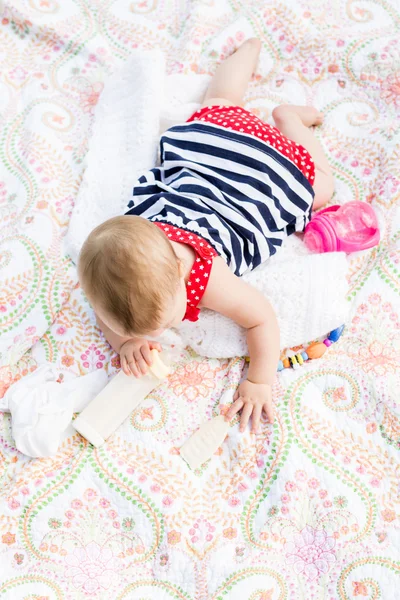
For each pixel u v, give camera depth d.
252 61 1.77
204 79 1.78
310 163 1.54
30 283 1.48
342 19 1.87
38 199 1.58
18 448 1.32
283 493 1.29
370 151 1.69
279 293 1.41
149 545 1.27
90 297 1.18
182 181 1.42
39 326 1.45
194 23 1.85
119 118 1.66
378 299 1.48
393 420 1.36
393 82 1.76
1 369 1.40
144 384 1.40
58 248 1.53
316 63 1.82
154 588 1.25
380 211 1.59
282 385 1.42
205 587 1.23
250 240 1.41
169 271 1.15
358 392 1.40
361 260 1.54
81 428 1.35
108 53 1.85
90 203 1.57
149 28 1.90
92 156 1.63
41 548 1.26
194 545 1.27
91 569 1.25
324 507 1.27
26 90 1.79
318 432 1.35
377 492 1.29
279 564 1.24
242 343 1.43
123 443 1.37
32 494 1.29
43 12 1.87
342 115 1.76
